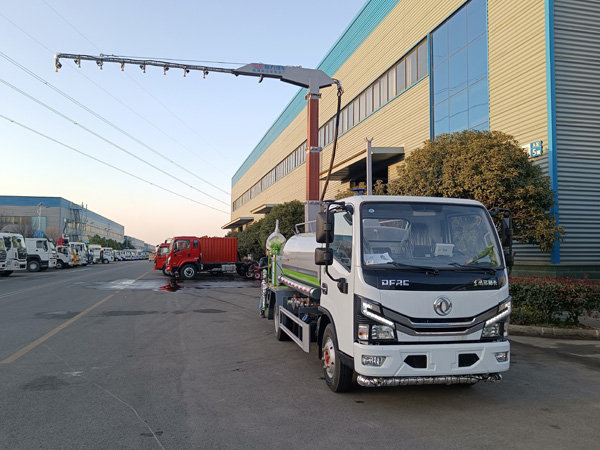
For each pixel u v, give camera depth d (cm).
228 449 396
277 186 4356
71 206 8706
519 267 1277
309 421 463
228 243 2841
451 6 1641
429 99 1769
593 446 407
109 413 480
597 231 1216
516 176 1051
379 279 479
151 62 1555
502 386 595
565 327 942
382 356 461
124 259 10400
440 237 524
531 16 1269
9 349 778
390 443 410
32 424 449
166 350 784
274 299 980
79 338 875
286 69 1347
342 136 2655
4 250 2762
